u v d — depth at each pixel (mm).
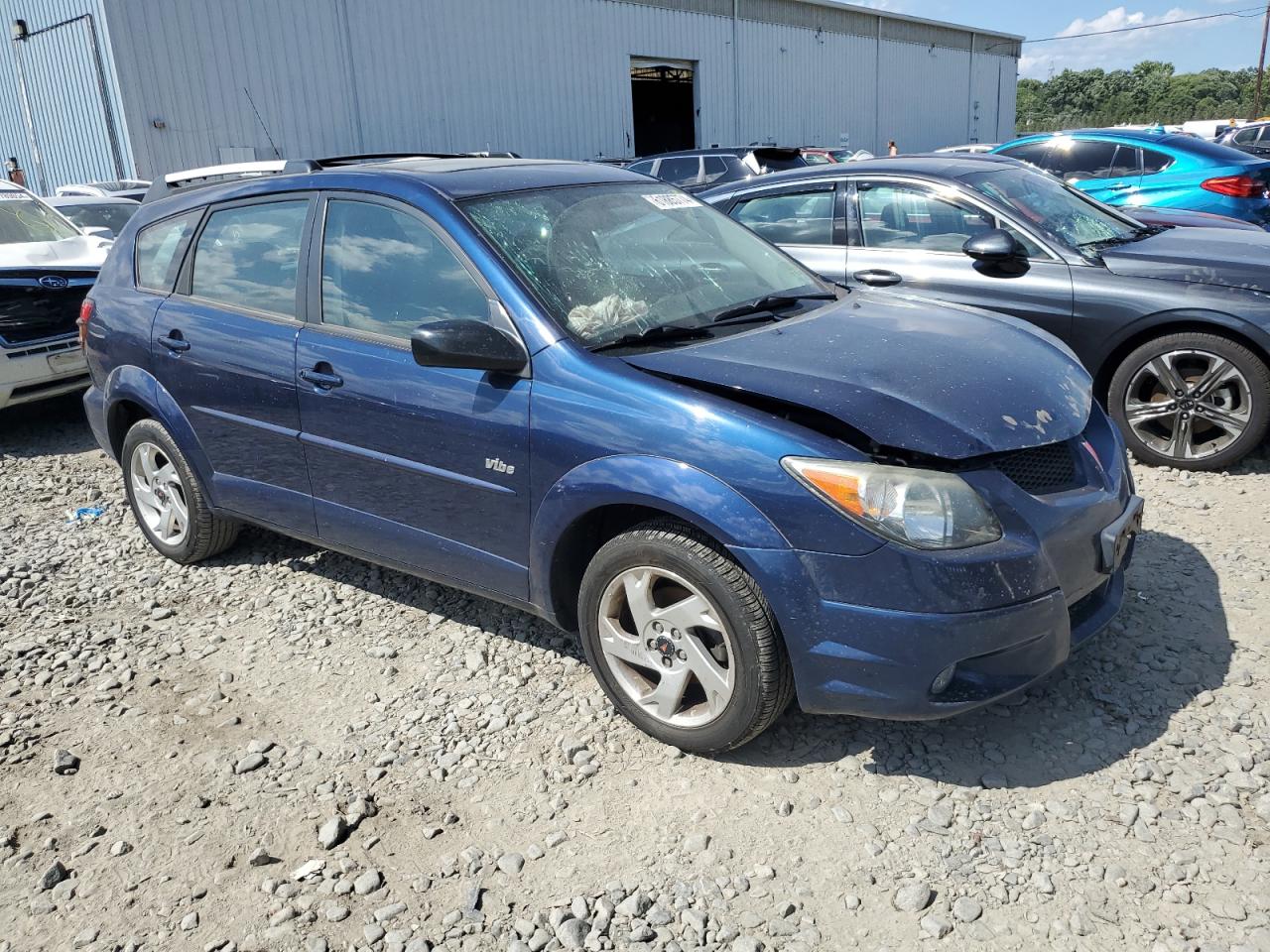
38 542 5008
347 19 18906
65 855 2678
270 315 3811
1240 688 3109
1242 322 4688
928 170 5727
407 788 2887
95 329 4512
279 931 2373
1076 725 2986
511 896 2449
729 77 28219
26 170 18938
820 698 2688
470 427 3152
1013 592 2578
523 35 22188
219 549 4535
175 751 3131
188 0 16734
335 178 3688
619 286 3309
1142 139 9438
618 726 3133
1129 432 5195
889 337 3189
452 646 3705
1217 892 2318
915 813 2654
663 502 2734
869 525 2537
